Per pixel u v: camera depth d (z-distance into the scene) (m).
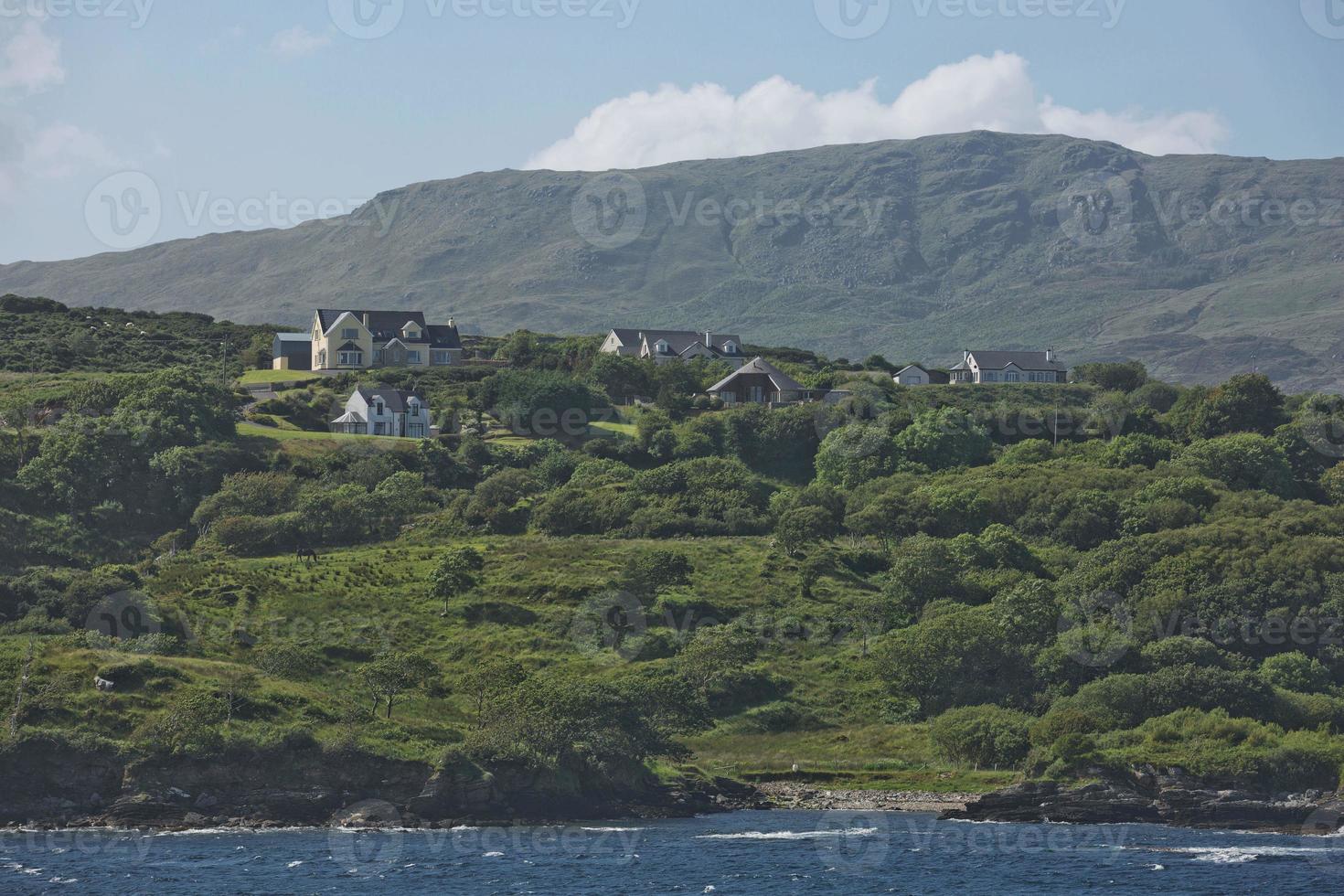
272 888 172.00
